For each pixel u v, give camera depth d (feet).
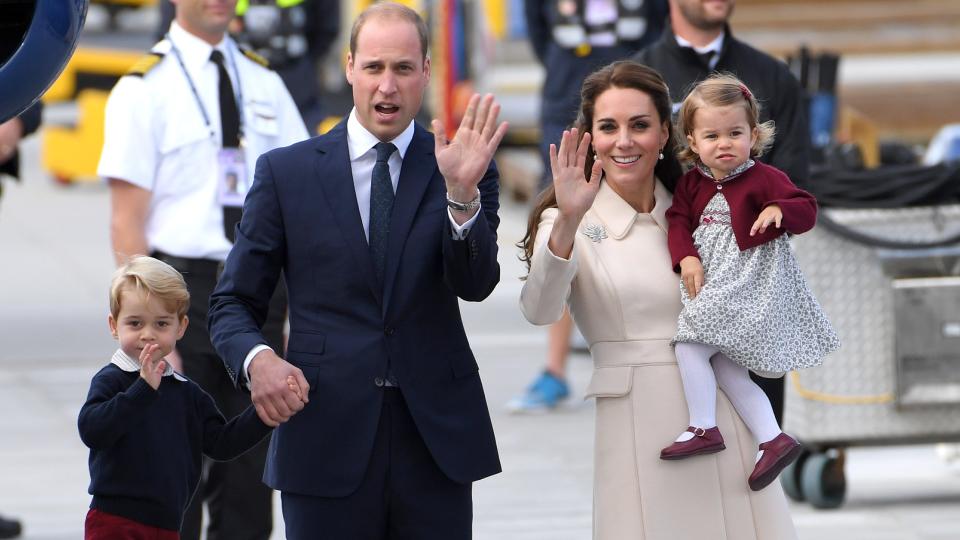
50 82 43.09
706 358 52.75
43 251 172.76
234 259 51.21
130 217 65.62
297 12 97.96
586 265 53.36
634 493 52.75
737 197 53.67
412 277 50.29
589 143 52.19
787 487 88.48
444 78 207.82
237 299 51.03
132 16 238.27
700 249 53.72
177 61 66.80
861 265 86.22
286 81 98.43
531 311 52.06
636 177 53.42
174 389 51.90
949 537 80.23
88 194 217.97
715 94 53.93
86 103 216.13
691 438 52.01
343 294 50.44
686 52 69.56
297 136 69.41
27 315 140.67
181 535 65.62
